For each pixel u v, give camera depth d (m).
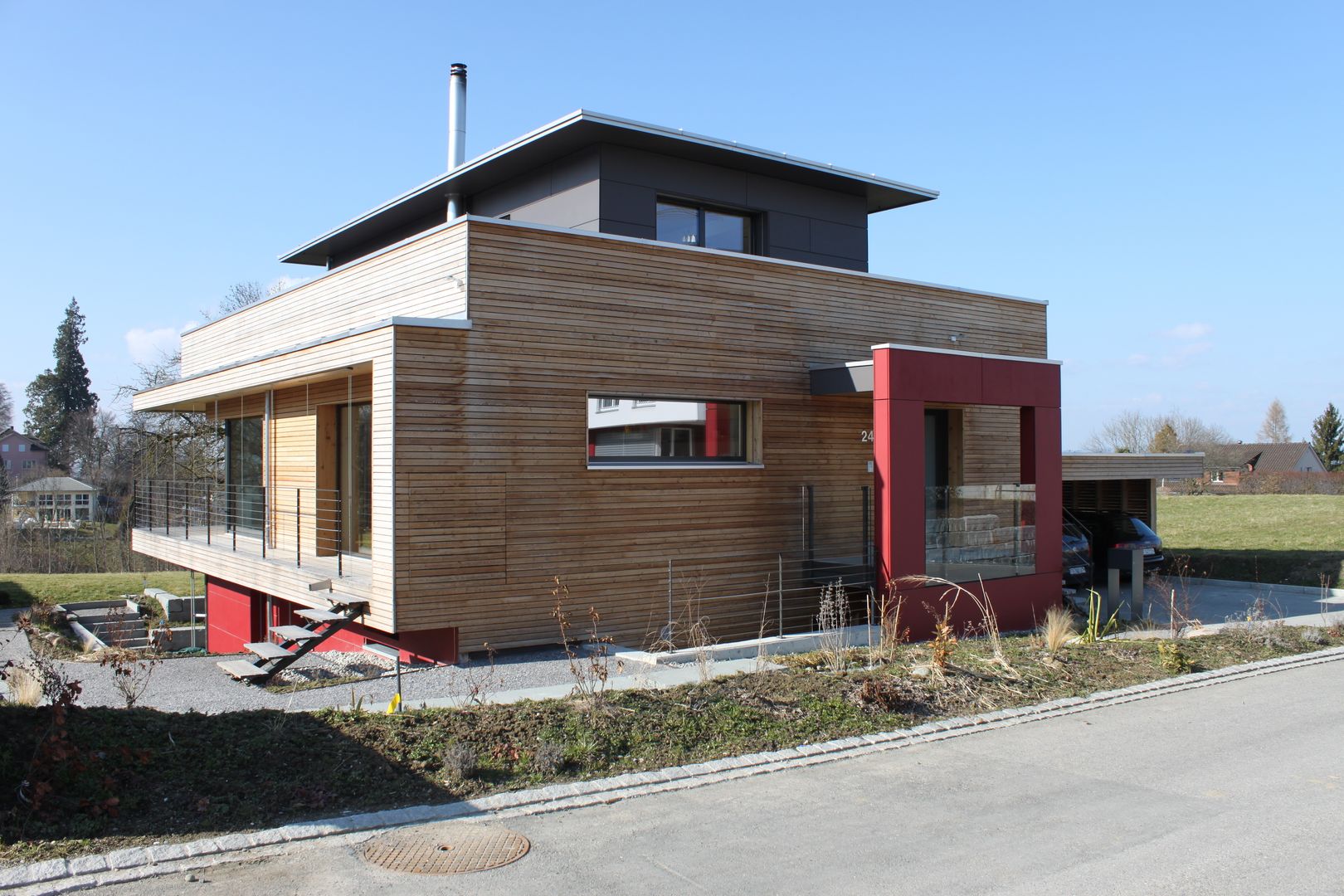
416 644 11.68
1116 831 5.89
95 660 12.55
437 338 11.11
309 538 14.96
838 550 14.92
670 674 9.98
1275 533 26.75
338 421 14.88
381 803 6.07
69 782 5.74
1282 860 5.43
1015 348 17.84
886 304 15.80
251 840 5.40
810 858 5.43
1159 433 65.44
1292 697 9.76
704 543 13.44
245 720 7.05
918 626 13.45
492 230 11.61
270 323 17.23
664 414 13.34
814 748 7.62
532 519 11.79
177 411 21.83
